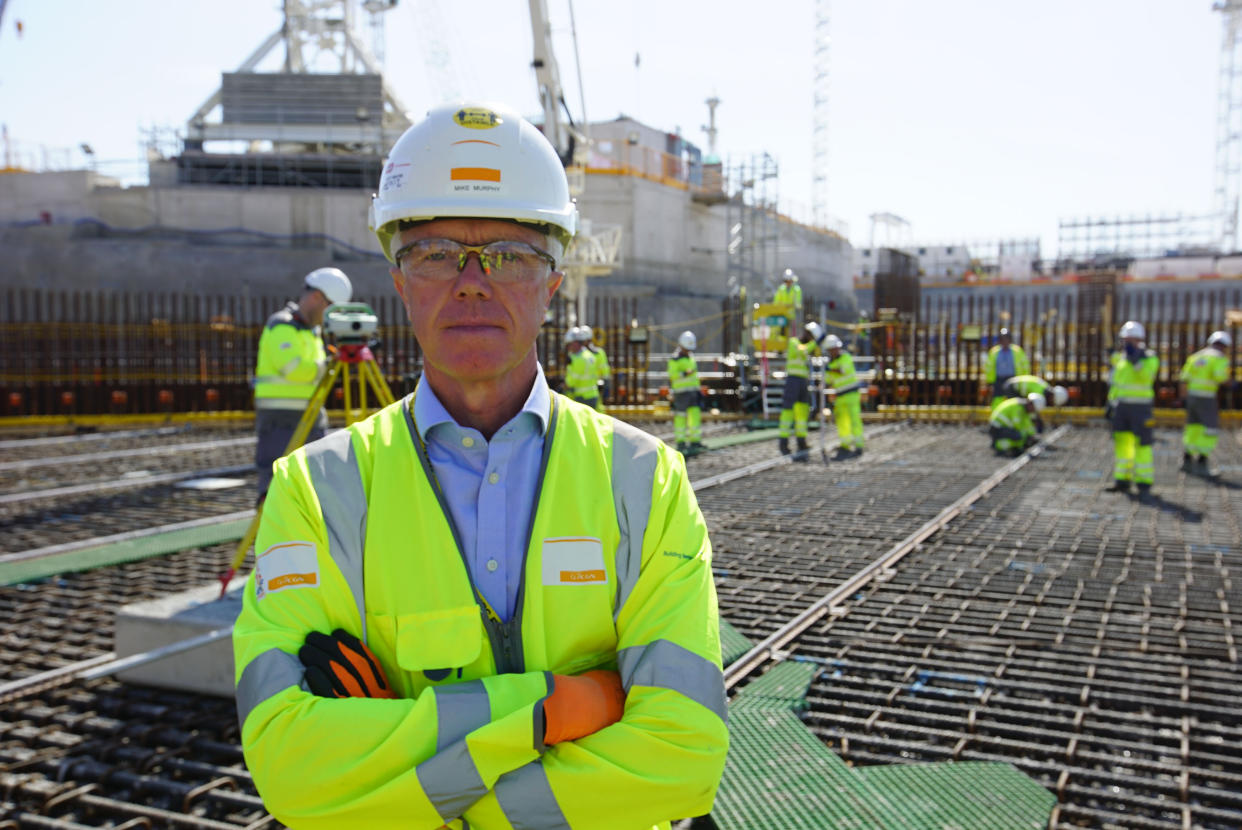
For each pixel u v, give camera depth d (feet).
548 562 4.00
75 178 92.99
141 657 12.69
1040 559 21.63
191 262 90.89
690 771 3.67
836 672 14.30
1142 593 18.63
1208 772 10.64
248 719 3.68
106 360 58.39
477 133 4.01
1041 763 11.06
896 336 67.26
